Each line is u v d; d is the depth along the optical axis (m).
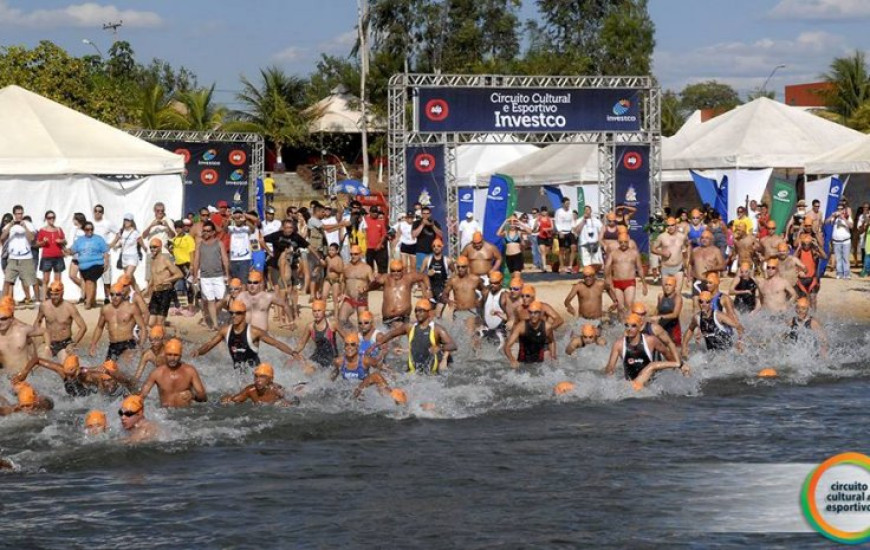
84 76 48.38
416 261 25.20
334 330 16.95
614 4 66.88
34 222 24.75
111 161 25.50
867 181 35.09
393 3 63.16
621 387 16.80
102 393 15.89
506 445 13.92
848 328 23.02
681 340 18.58
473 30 63.16
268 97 66.44
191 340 20.67
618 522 10.94
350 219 27.92
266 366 15.62
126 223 23.39
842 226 29.55
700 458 13.24
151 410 15.34
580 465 12.98
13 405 15.32
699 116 49.50
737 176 33.09
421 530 10.77
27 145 25.06
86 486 12.27
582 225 30.56
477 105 29.16
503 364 18.38
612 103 29.98
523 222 33.81
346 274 20.14
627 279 21.77
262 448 13.77
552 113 29.64
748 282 20.45
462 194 32.59
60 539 10.59
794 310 19.97
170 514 11.30
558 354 19.11
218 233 23.16
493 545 10.34
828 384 17.52
